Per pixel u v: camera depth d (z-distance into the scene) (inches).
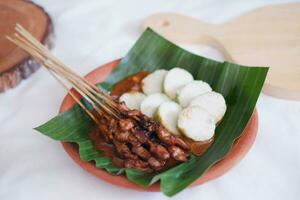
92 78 25.8
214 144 22.5
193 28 30.2
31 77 28.4
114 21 32.3
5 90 27.7
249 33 29.5
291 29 29.5
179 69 25.5
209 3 33.4
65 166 23.3
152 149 21.9
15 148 24.5
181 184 20.0
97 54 29.9
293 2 32.2
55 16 33.2
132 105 24.9
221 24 30.4
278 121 24.7
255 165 22.7
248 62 27.5
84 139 23.1
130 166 21.5
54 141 24.6
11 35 29.4
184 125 22.8
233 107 23.7
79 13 33.4
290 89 25.4
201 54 29.3
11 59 27.8
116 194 21.9
